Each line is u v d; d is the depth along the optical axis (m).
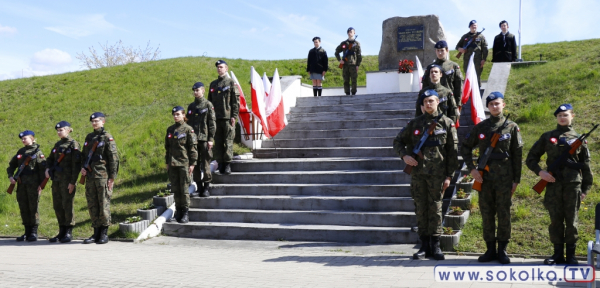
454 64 8.74
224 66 10.05
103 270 6.04
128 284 5.27
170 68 19.50
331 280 5.27
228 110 9.96
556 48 21.50
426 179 6.34
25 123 16.08
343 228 7.94
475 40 13.07
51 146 14.18
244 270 5.93
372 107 12.56
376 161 9.59
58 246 8.13
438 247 6.38
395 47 16.75
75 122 15.60
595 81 11.36
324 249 7.36
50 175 8.68
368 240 7.70
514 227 7.01
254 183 9.90
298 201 8.88
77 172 8.63
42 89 19.02
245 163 10.46
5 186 12.12
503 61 14.23
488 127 6.07
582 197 5.73
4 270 6.15
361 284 5.04
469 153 6.19
